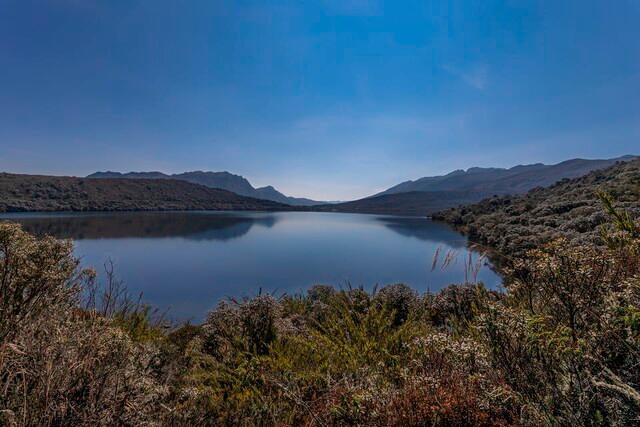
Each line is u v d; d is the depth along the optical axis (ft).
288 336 10.73
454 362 5.39
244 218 270.46
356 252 84.79
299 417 6.56
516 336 4.41
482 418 4.37
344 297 15.43
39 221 135.33
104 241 98.27
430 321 11.96
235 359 9.31
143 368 6.26
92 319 5.74
